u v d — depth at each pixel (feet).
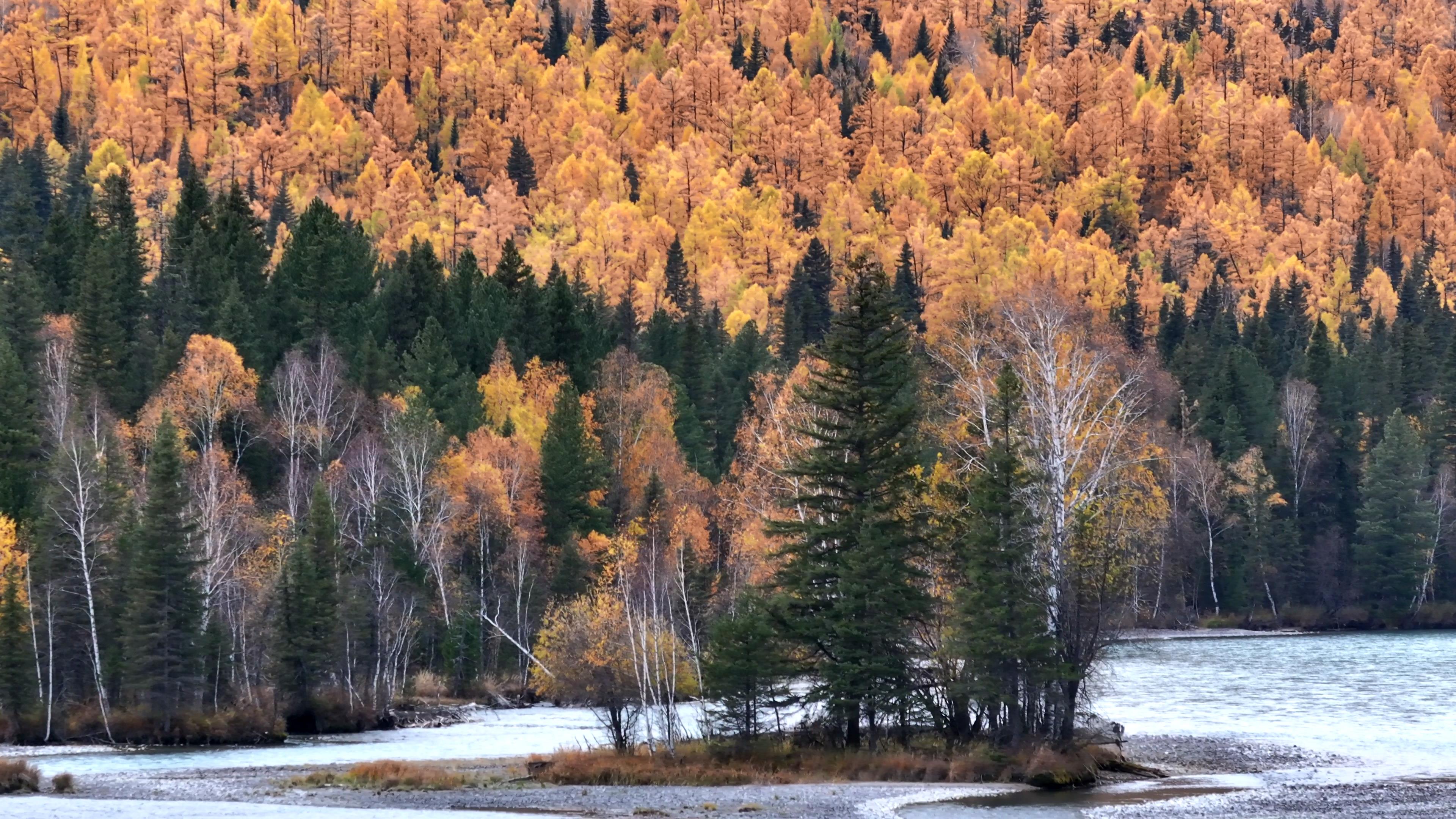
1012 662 400.47
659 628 522.88
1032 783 377.09
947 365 493.77
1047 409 407.85
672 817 339.98
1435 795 343.05
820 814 339.36
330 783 402.31
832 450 444.14
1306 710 534.37
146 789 394.32
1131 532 440.04
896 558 424.87
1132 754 426.92
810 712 458.50
